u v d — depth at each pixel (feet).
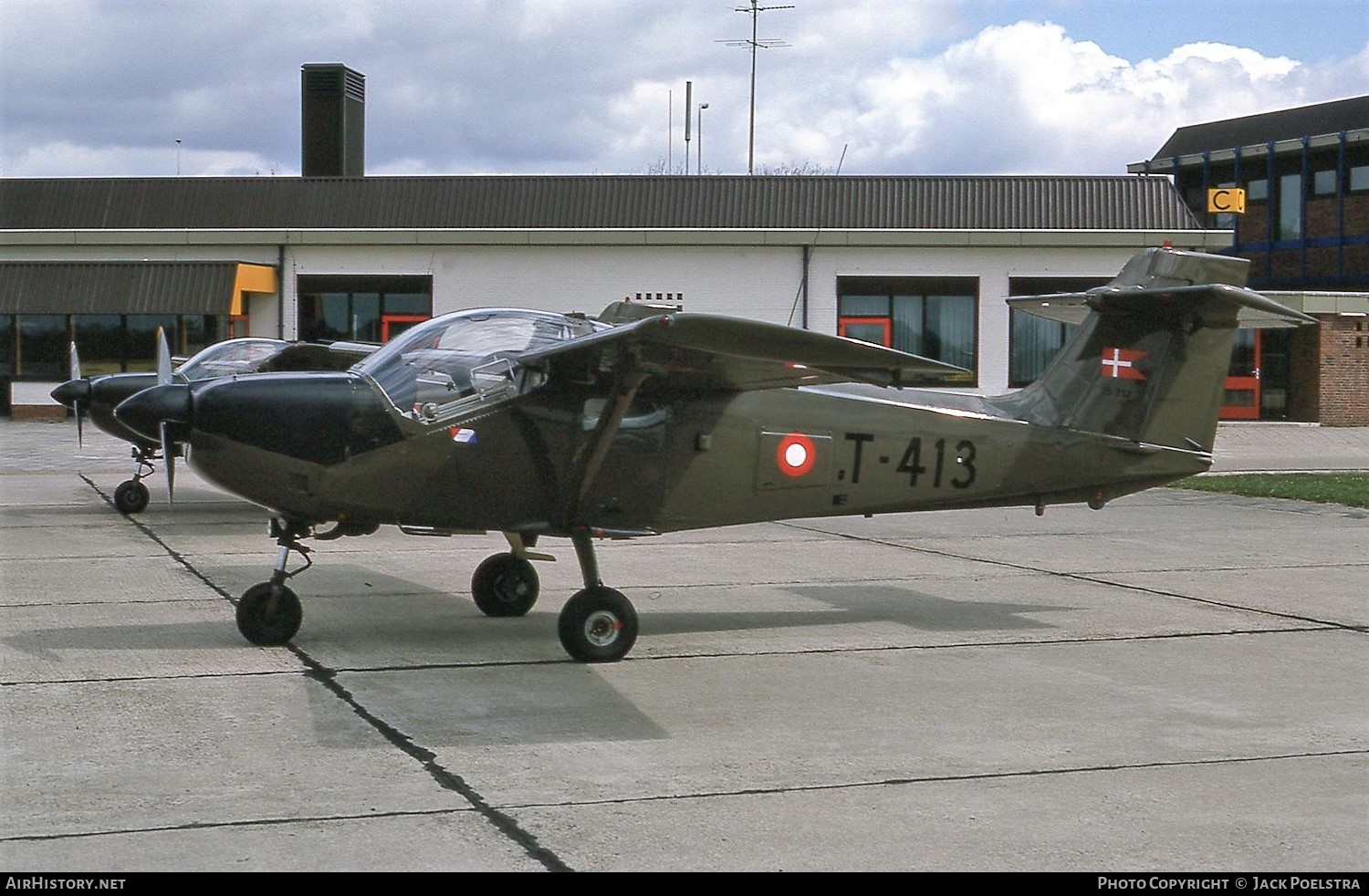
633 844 14.65
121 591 30.99
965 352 93.66
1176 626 27.73
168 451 26.66
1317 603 30.50
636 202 95.76
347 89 105.40
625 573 34.96
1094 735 19.29
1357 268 115.34
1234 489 58.23
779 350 21.63
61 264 93.97
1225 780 17.12
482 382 24.85
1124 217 94.38
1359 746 18.72
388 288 94.73
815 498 27.07
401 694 21.49
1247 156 124.16
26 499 51.88
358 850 14.38
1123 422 28.99
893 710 20.70
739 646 25.62
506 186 96.73
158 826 15.10
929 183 95.91
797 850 14.49
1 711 20.11
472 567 35.53
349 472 24.11
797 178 96.58
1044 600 30.94
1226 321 28.94
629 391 23.88
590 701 21.24
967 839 14.87
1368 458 76.48
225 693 21.36
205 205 96.73
